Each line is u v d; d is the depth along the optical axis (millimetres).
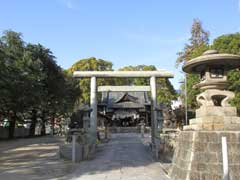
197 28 42812
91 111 19781
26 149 19625
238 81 22281
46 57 32188
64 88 35406
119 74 20391
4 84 24188
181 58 41938
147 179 9531
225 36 25172
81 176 10250
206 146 8320
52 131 43250
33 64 29375
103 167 12102
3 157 15781
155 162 13555
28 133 43156
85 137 16875
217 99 9320
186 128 9875
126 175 10266
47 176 10336
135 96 47594
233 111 8805
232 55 8531
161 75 20516
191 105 30469
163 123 20578
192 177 8258
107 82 46625
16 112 32031
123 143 23719
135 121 47781
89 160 14312
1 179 9852
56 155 16078
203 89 9328
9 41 30062
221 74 9148
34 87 29344
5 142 26156
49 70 32844
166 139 15508
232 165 7910
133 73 20438
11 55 27891
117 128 43438
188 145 8828
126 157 15320
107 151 18234
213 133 8320
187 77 31297
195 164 8320
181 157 9203
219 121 8648
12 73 26172
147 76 20562
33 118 38000
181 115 26312
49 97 34625
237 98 22141
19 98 27688
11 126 33281
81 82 47000
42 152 17781
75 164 13023
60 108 39469
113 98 46906
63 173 10891
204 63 8969
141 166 12305
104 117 44875
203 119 8742
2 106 28500
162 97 46750
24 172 11133
